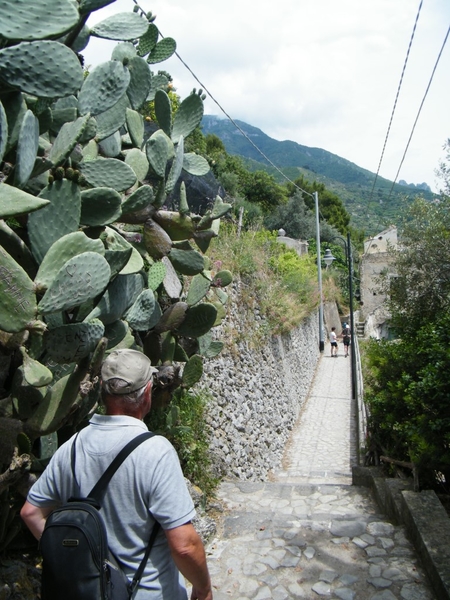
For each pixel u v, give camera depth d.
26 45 2.88
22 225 3.33
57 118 3.78
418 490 4.88
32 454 3.15
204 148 21.25
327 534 4.50
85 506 1.79
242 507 5.68
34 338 2.97
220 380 8.55
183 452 5.51
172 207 10.67
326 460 10.77
